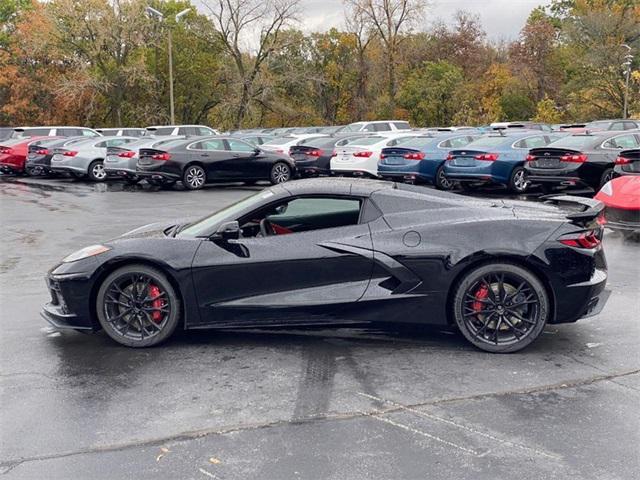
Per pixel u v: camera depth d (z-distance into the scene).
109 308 5.09
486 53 60.53
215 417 3.83
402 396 4.10
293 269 4.95
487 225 4.88
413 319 4.96
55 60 46.91
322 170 20.09
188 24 49.53
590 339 5.18
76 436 3.62
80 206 14.68
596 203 5.32
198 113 51.97
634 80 47.53
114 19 43.75
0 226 11.90
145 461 3.33
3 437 3.62
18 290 7.12
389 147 17.39
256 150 19.19
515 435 3.55
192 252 4.99
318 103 54.81
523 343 4.83
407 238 4.92
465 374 4.46
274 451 3.41
